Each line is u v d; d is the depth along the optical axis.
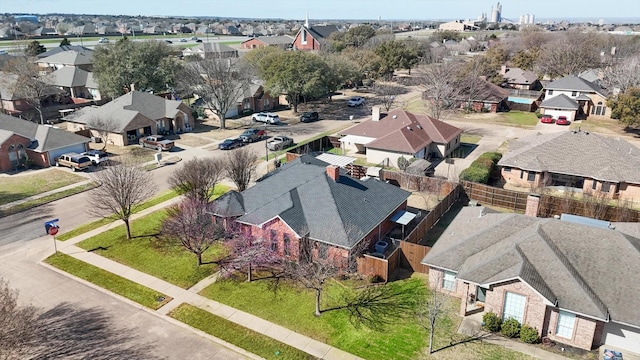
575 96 79.94
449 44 173.62
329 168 34.84
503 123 75.56
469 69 94.19
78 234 36.91
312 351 23.91
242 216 33.72
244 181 42.28
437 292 28.64
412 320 26.12
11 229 37.91
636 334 22.70
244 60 86.81
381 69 110.88
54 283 30.25
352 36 156.00
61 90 88.25
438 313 25.86
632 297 22.98
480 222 30.36
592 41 129.00
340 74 93.12
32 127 56.47
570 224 26.88
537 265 24.70
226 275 30.62
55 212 41.31
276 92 79.88
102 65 82.81
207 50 117.69
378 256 32.38
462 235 29.73
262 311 27.22
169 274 31.16
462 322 25.88
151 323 26.31
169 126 69.62
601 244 25.53
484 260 26.06
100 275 31.08
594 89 78.50
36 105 80.00
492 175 48.97
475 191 42.94
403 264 31.72
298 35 153.00
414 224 38.47
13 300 22.59
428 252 29.52
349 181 35.91
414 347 23.97
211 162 44.06
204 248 32.41
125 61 81.31
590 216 37.78
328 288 29.31
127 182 36.47
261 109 85.75
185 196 39.22
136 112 64.31
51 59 111.56
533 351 23.48
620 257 24.75
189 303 28.06
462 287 26.33
